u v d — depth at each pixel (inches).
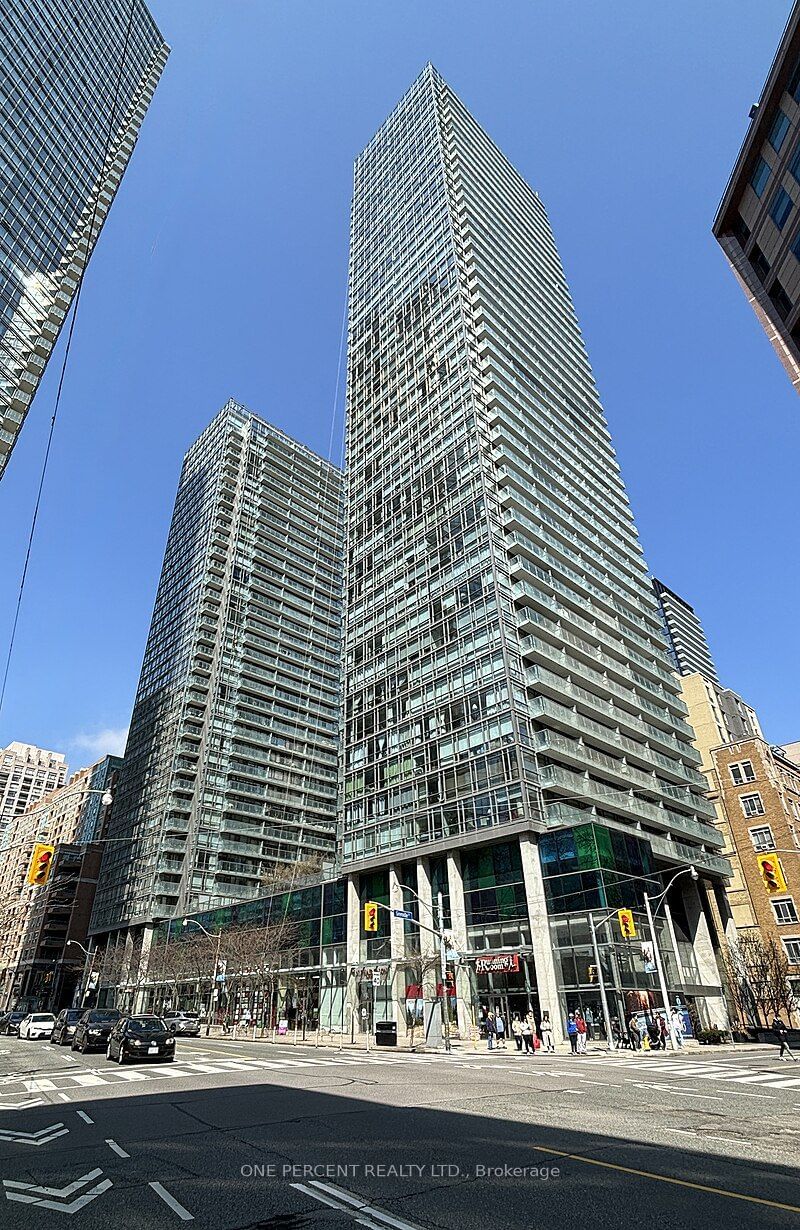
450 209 2962.6
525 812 1704.0
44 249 2753.4
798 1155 338.6
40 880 856.9
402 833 2032.5
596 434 3260.3
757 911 2482.8
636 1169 310.8
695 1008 1987.0
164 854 3275.1
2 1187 294.2
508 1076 753.6
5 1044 1451.8
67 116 3051.2
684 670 5826.8
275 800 3710.6
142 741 4025.6
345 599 2778.1
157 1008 2869.1
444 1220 243.0
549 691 2030.0
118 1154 354.3
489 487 2252.7
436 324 2795.3
